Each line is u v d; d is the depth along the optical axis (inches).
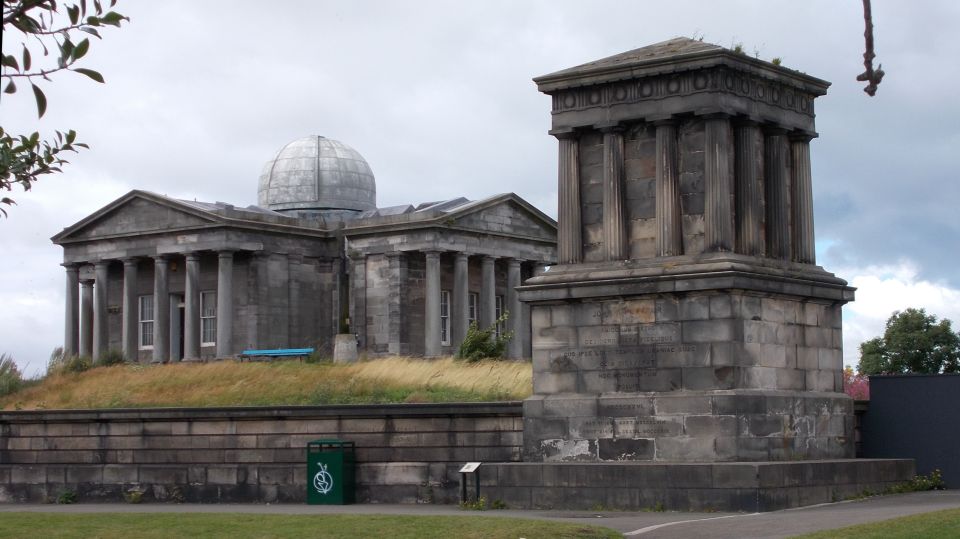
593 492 1558.8
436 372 2496.3
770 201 1728.6
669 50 1690.5
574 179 1720.0
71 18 633.6
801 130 1756.9
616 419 1621.6
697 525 1294.3
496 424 1727.4
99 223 4005.9
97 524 1348.4
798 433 1643.7
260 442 1851.6
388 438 1782.7
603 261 1691.7
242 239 3769.7
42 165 791.7
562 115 1724.9
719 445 1557.6
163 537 1247.5
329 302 3922.2
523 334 4010.8
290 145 4389.8
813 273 1729.8
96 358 3631.9
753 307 1608.0
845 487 1612.9
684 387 1595.7
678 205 1652.3
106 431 1941.4
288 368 2797.7
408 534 1230.3
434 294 3727.9
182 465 1893.5
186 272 3811.5
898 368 2906.0
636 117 1673.2
